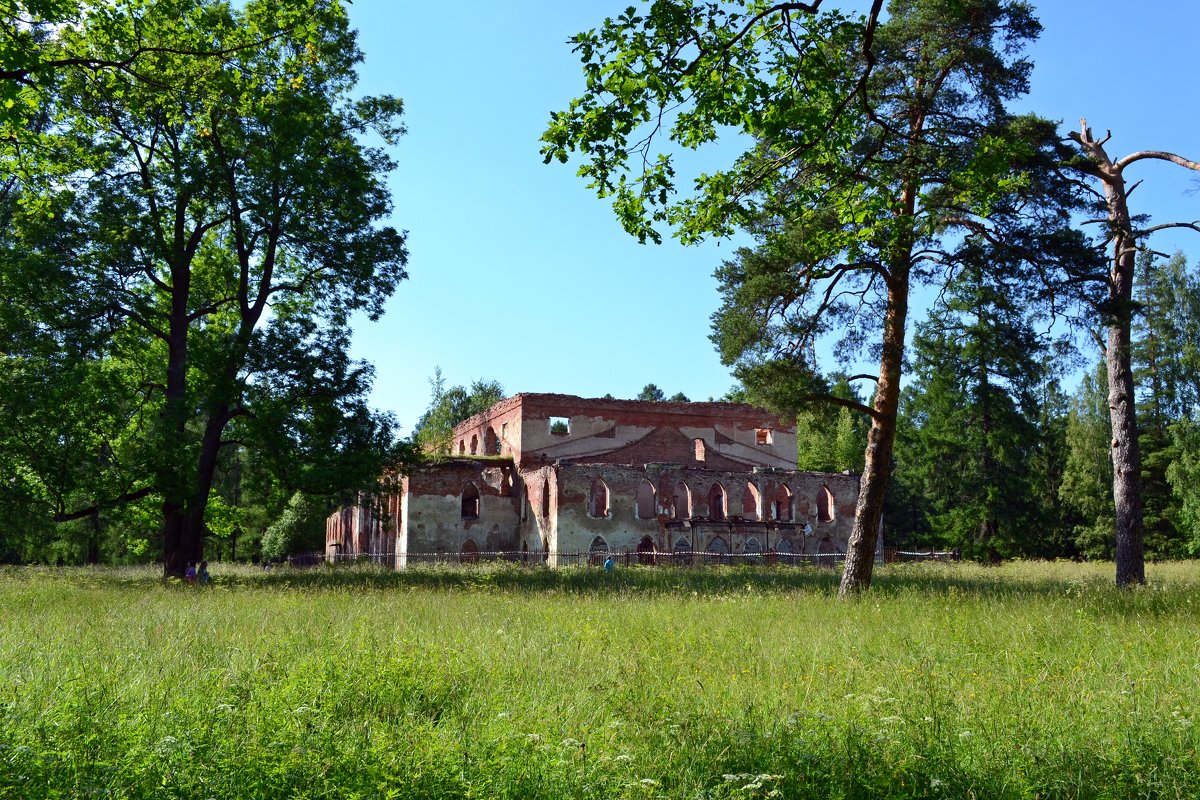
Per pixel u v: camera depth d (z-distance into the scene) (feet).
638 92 31.17
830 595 62.18
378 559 160.76
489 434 191.72
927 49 59.57
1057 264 59.72
